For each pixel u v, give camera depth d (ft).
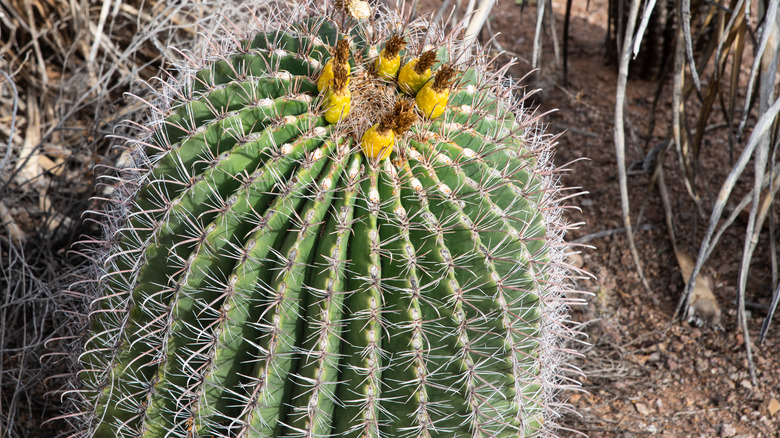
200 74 4.49
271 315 4.13
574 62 9.26
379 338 4.14
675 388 5.83
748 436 5.53
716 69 5.91
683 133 6.39
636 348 6.08
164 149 4.37
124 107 6.86
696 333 6.10
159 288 4.32
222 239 4.16
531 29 10.01
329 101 4.26
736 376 5.83
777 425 5.57
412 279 4.13
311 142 4.23
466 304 4.25
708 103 6.22
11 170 6.23
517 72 8.54
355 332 4.16
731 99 6.22
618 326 6.19
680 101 6.22
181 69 4.71
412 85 4.40
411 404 4.21
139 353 4.38
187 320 4.25
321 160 4.22
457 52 4.73
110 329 4.44
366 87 4.42
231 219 4.15
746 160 5.35
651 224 6.91
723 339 6.04
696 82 5.54
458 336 4.18
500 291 4.22
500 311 4.23
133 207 4.44
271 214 4.12
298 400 4.20
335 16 4.63
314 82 4.38
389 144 4.23
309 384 4.17
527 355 4.35
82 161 6.50
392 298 4.17
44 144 6.47
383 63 4.42
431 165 4.27
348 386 4.22
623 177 5.84
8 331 5.52
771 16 5.17
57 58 7.38
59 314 5.57
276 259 4.17
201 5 6.91
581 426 5.63
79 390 4.60
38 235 5.86
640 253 6.68
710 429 5.59
